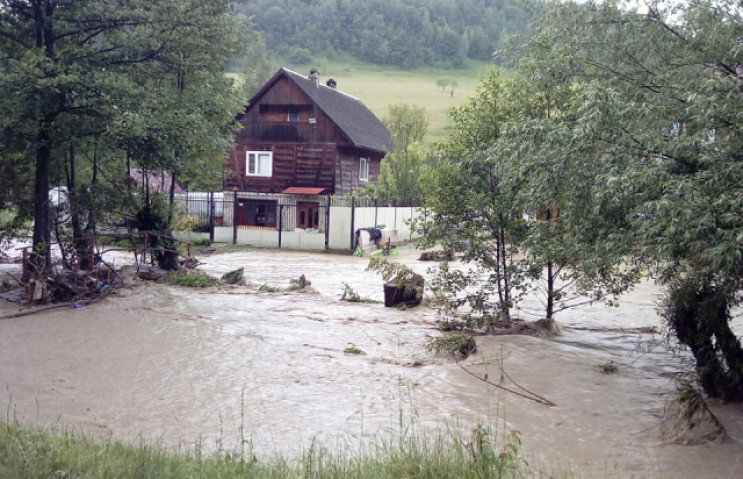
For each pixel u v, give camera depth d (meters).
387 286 15.59
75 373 9.80
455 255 13.70
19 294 15.87
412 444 6.29
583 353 11.12
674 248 6.82
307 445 7.06
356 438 7.27
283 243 32.91
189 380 9.52
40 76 15.17
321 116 39.09
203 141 18.66
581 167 7.57
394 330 13.09
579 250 8.43
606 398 8.71
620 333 13.20
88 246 18.70
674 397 8.55
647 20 8.77
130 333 12.39
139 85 17.75
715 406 8.56
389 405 8.43
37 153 17.48
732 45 7.77
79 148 17.78
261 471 5.68
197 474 5.44
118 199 19.86
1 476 4.92
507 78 12.35
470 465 5.74
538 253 11.12
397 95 100.94
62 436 6.53
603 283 12.20
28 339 11.77
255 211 40.19
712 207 6.30
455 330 12.98
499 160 10.05
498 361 10.38
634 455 6.86
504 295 13.60
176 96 17.92
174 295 16.61
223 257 28.53
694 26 8.24
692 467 6.55
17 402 8.41
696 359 9.22
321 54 132.62
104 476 5.22
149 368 10.12
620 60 9.05
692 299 8.87
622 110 7.27
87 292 15.68
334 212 31.91
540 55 10.27
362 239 31.27
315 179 39.28
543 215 11.98
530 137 8.18
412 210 39.06
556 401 8.59
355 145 38.94
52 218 18.73
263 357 10.84
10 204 19.72
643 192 6.78
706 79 7.18
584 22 9.26
